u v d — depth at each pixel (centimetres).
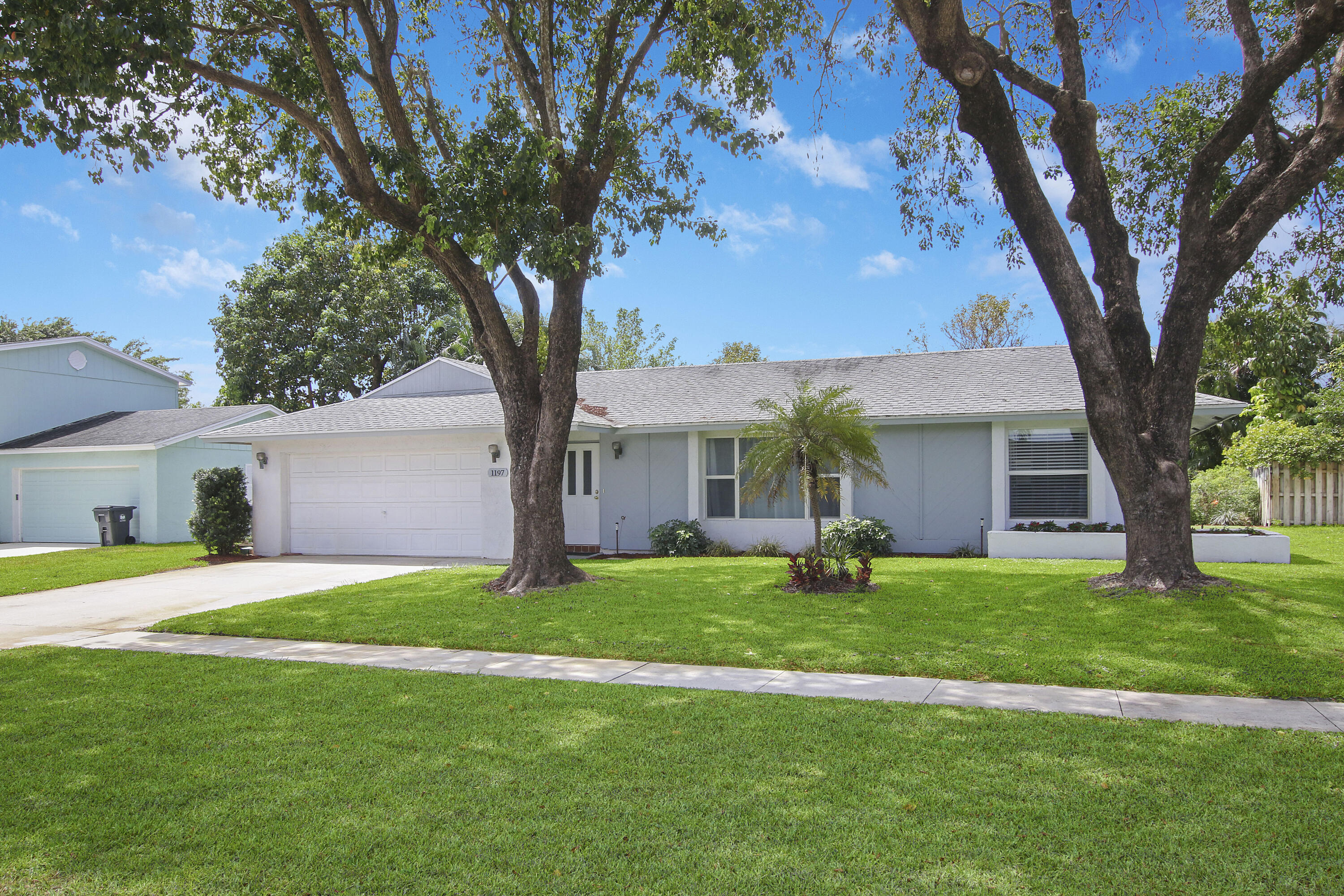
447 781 441
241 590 1284
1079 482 1471
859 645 750
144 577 1495
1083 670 649
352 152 1012
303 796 424
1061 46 980
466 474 1709
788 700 591
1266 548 1254
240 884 335
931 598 969
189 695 634
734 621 869
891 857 345
